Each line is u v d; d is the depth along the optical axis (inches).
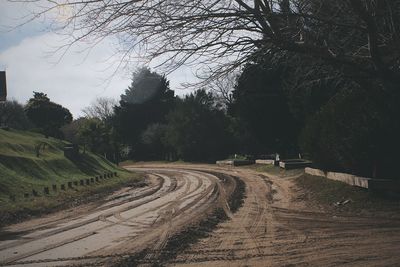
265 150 2445.9
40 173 1189.7
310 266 363.6
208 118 2930.6
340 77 421.4
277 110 1733.5
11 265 389.4
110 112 3850.9
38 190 982.4
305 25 325.7
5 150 1235.2
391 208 598.5
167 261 395.9
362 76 376.8
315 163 924.6
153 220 649.0
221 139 2910.9
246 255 411.8
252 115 1796.3
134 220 653.9
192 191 1101.1
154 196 1021.8
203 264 382.6
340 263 367.2
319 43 342.6
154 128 3501.5
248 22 301.0
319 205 702.5
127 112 3663.9
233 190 1058.1
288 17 315.9
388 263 360.8
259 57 329.4
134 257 410.9
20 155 1244.5
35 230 586.2
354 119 668.1
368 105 639.1
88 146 2417.6
